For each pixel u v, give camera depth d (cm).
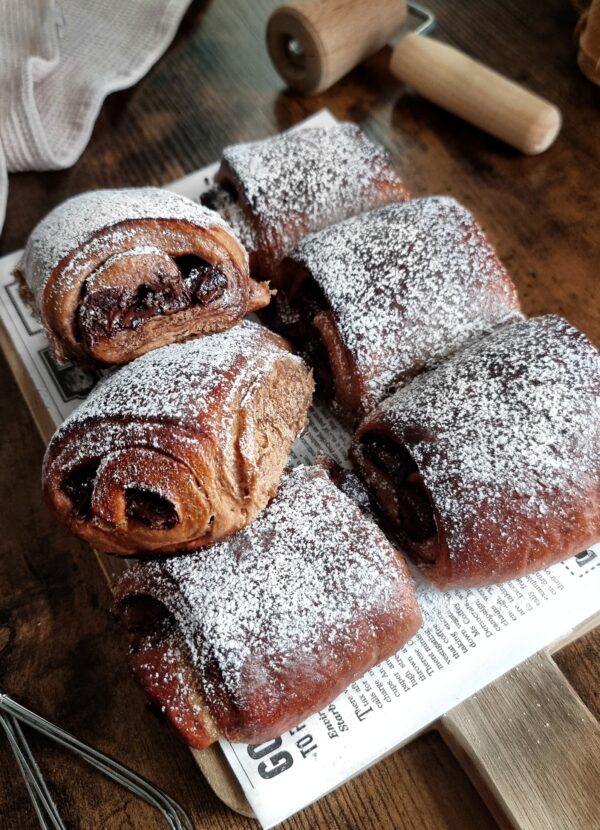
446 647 23
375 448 25
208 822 23
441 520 22
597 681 25
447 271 26
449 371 24
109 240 24
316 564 21
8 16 40
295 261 27
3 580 28
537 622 23
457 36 40
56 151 37
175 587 21
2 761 24
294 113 39
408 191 33
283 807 21
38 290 25
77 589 27
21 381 30
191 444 21
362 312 25
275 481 23
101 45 41
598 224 33
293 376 25
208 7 43
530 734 22
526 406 22
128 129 39
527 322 25
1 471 30
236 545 22
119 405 22
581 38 37
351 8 36
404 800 23
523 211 34
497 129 35
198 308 25
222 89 40
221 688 20
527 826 21
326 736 22
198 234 25
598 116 36
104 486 21
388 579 22
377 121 38
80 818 23
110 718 25
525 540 22
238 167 30
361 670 22
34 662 26
